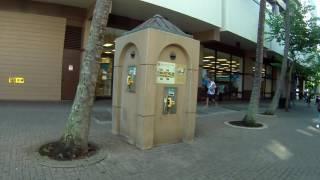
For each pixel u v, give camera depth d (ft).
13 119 31.30
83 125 21.31
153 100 24.68
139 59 25.04
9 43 46.80
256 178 19.61
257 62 41.32
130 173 19.02
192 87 27.63
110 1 22.07
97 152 22.02
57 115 35.04
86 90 21.49
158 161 21.66
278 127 40.98
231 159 23.49
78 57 50.88
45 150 21.13
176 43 25.98
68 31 50.21
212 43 73.82
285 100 75.05
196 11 52.85
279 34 69.97
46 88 48.98
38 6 47.75
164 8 47.57
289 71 71.77
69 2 47.42
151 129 24.66
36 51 48.16
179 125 27.30
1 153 20.44
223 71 79.77
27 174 17.42
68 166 18.94
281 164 23.08
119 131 27.99
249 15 70.90
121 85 27.99
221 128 36.37
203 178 19.03
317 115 63.00
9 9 46.50
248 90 91.40
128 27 55.01
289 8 62.54
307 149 28.58
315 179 20.06
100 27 21.74
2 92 46.75
